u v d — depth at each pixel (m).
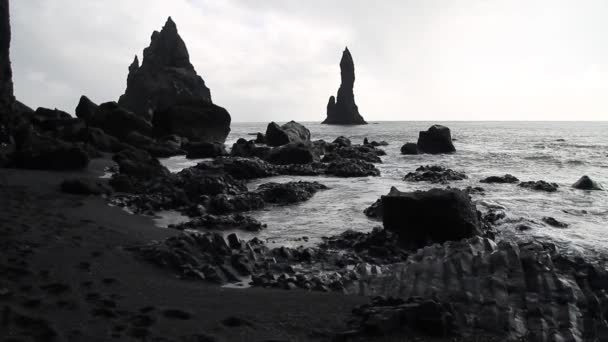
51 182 17.14
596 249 10.88
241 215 13.84
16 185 15.80
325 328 5.99
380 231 11.50
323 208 15.96
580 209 15.51
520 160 32.38
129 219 12.85
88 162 21.66
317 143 38.00
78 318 5.85
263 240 11.66
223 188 17.86
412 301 6.44
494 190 19.55
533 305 6.53
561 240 11.68
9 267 7.36
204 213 14.42
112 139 32.62
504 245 7.83
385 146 47.69
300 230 12.81
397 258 10.16
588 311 6.55
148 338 5.45
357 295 7.47
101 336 5.41
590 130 99.88
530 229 12.78
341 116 162.50
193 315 6.23
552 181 22.55
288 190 17.31
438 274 7.52
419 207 11.57
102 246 9.34
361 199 17.61
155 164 22.75
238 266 8.90
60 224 10.71
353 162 27.41
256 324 6.02
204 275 8.40
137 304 6.53
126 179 17.59
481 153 38.12
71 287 6.89
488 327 6.20
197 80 93.81
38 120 34.47
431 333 5.88
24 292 6.54
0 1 24.30
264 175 24.59
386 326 5.79
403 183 21.91
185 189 17.64
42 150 20.45
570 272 7.65
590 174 25.12
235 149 32.97
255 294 7.35
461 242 8.45
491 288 6.90
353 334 5.73
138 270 8.23
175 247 9.23
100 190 16.06
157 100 88.25
